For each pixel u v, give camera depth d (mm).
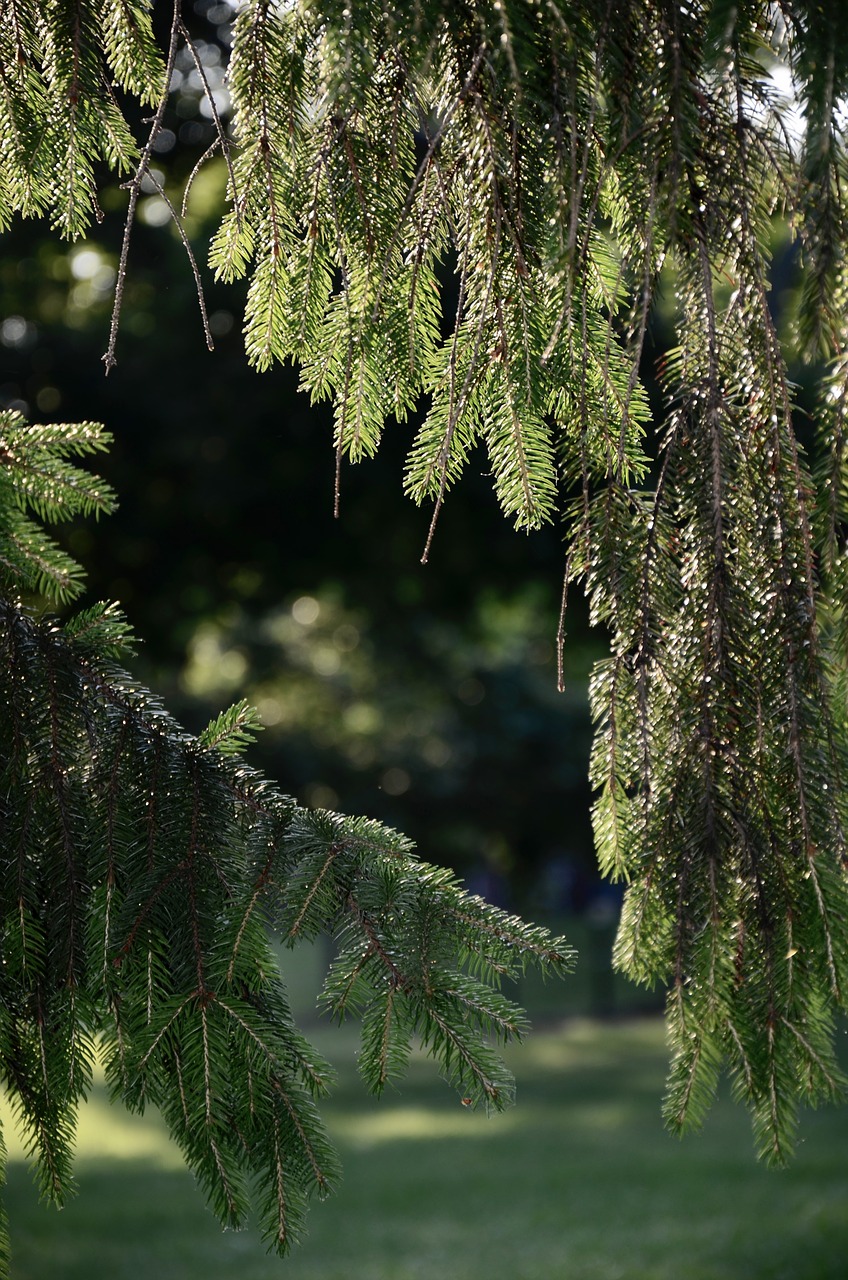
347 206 2273
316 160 2264
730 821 2254
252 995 2332
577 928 19625
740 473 2236
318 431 7848
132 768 2344
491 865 17844
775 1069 2262
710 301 2199
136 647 9484
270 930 2318
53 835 2324
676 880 2264
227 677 15570
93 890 2314
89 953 2303
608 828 2289
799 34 2148
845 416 2203
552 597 10320
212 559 9148
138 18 2320
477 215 2252
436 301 2309
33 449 2373
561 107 2191
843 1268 5449
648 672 2262
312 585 9703
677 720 2260
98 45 2318
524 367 2270
